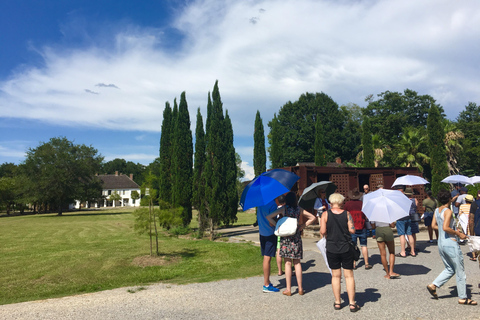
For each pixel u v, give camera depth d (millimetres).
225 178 16234
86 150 52062
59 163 47469
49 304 5590
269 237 5949
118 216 39500
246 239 14000
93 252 11992
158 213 10250
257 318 4523
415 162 31562
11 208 58906
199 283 6867
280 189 5668
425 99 49688
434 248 9453
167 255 10523
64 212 57750
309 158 45188
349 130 47094
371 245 10398
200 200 17094
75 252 12117
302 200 7266
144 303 5477
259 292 5918
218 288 6344
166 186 20875
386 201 5914
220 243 13000
